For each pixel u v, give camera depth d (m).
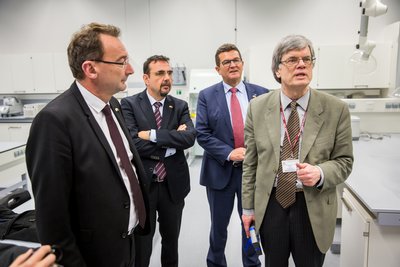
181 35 5.31
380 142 3.14
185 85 5.40
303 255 1.35
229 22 5.18
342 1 4.85
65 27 5.42
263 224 1.41
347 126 1.30
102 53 1.08
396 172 2.06
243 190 1.53
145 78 1.96
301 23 5.00
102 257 1.11
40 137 0.98
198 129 2.07
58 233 1.00
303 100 1.32
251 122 1.48
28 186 2.91
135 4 5.30
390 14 4.73
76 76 1.13
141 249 1.88
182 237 2.86
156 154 1.85
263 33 5.12
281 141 1.36
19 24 5.48
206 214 3.35
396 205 1.50
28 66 5.14
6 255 1.16
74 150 1.02
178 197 1.94
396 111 3.57
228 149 1.95
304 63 1.25
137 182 1.28
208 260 2.22
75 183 1.05
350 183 1.84
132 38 5.40
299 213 1.33
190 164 5.07
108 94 1.17
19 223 1.43
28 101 5.59
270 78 4.59
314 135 1.29
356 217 1.73
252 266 2.14
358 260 1.71
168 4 5.25
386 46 4.27
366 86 4.42
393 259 1.58
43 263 0.81
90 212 1.07
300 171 1.21
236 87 2.08
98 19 5.38
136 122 1.90
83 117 1.08
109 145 1.12
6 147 2.84
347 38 4.92
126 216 1.16
